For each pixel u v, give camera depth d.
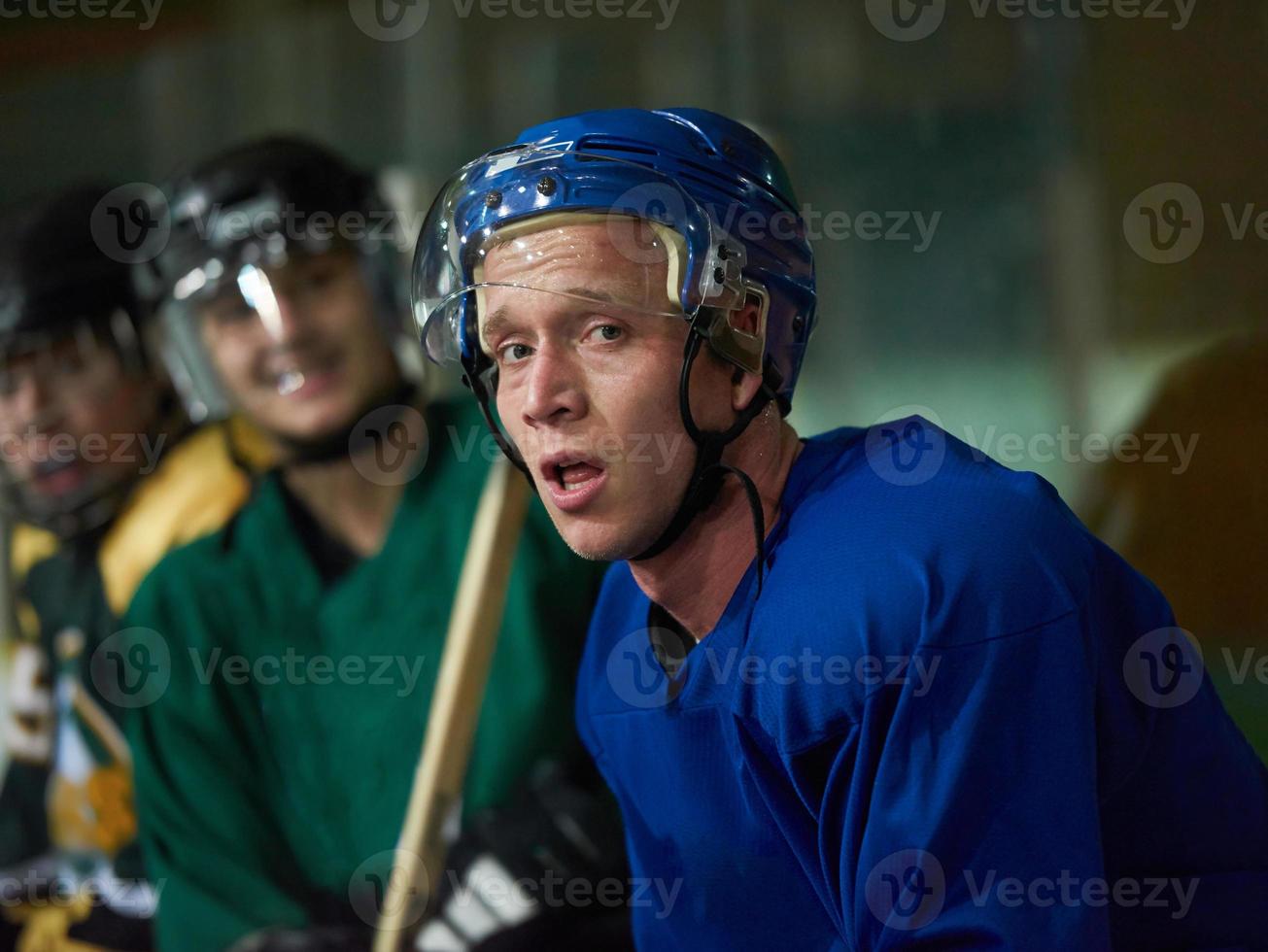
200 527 5.10
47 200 5.32
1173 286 6.30
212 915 4.74
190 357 5.00
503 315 1.75
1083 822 1.62
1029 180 6.59
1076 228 6.49
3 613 5.42
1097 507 5.25
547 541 4.58
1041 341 6.55
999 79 6.64
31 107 7.73
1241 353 5.11
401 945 4.07
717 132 1.89
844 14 6.80
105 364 5.21
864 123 6.82
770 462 1.91
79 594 5.26
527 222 1.75
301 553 4.96
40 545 5.32
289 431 4.88
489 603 3.97
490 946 4.20
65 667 5.25
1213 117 6.23
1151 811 1.88
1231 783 1.92
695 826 1.93
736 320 1.81
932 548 1.66
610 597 2.25
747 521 1.87
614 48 7.14
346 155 7.46
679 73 7.08
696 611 1.92
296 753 4.86
